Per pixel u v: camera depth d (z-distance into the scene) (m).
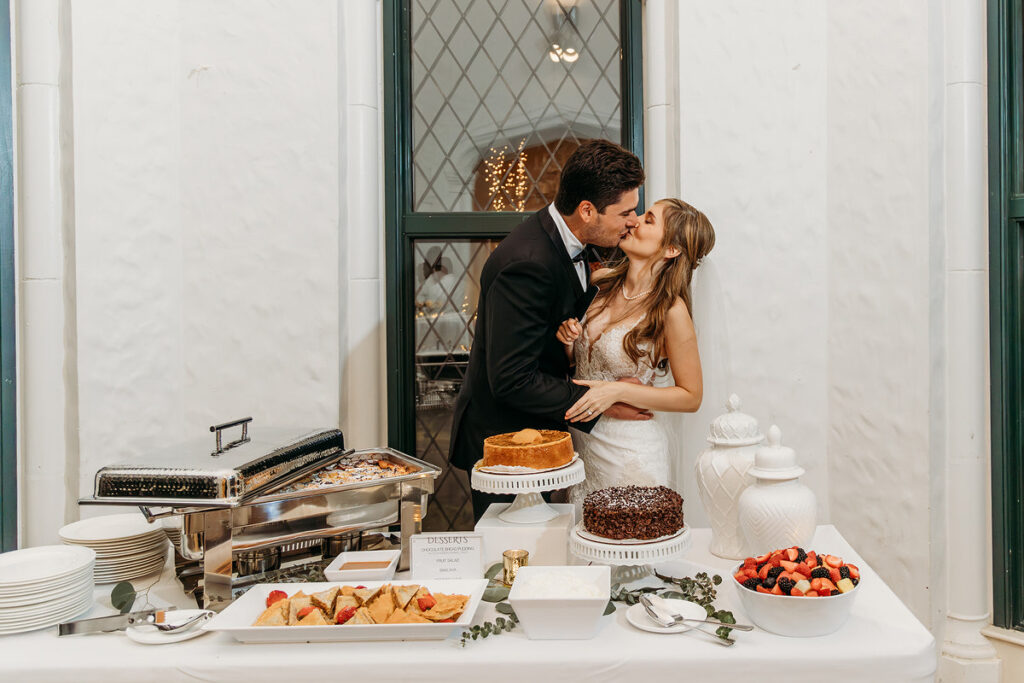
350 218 2.82
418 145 3.01
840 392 2.60
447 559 1.58
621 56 2.97
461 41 3.00
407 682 1.28
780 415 2.66
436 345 3.03
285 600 1.39
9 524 2.49
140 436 2.67
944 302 2.43
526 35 2.99
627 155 2.05
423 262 3.02
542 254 2.06
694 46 2.67
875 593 1.50
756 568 1.41
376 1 2.89
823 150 2.62
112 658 1.30
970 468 2.41
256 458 1.59
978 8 2.37
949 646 2.42
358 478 1.72
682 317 2.18
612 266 2.57
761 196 2.64
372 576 1.55
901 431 2.45
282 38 2.71
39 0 2.46
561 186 2.10
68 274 2.55
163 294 2.72
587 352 2.30
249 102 2.72
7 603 1.40
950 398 2.43
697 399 2.20
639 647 1.29
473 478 1.71
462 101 3.00
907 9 2.40
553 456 1.69
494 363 2.07
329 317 2.72
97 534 1.76
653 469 2.20
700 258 2.26
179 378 2.76
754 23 2.64
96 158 2.54
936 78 2.38
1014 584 2.41
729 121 2.65
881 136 2.47
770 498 1.55
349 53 2.80
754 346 2.66
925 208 2.38
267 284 2.73
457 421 2.39
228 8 2.71
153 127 2.68
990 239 2.42
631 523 1.44
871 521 2.53
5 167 2.49
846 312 2.58
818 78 2.62
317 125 2.71
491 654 1.28
